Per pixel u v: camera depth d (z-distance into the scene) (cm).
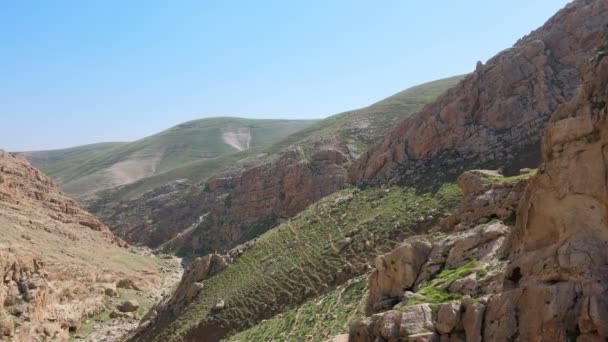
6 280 5344
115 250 9731
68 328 6066
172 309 6250
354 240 5384
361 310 3494
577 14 5700
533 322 1495
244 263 6338
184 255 11869
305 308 4450
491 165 5166
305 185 10769
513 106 5600
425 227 4878
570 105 1670
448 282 2039
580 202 1539
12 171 10119
